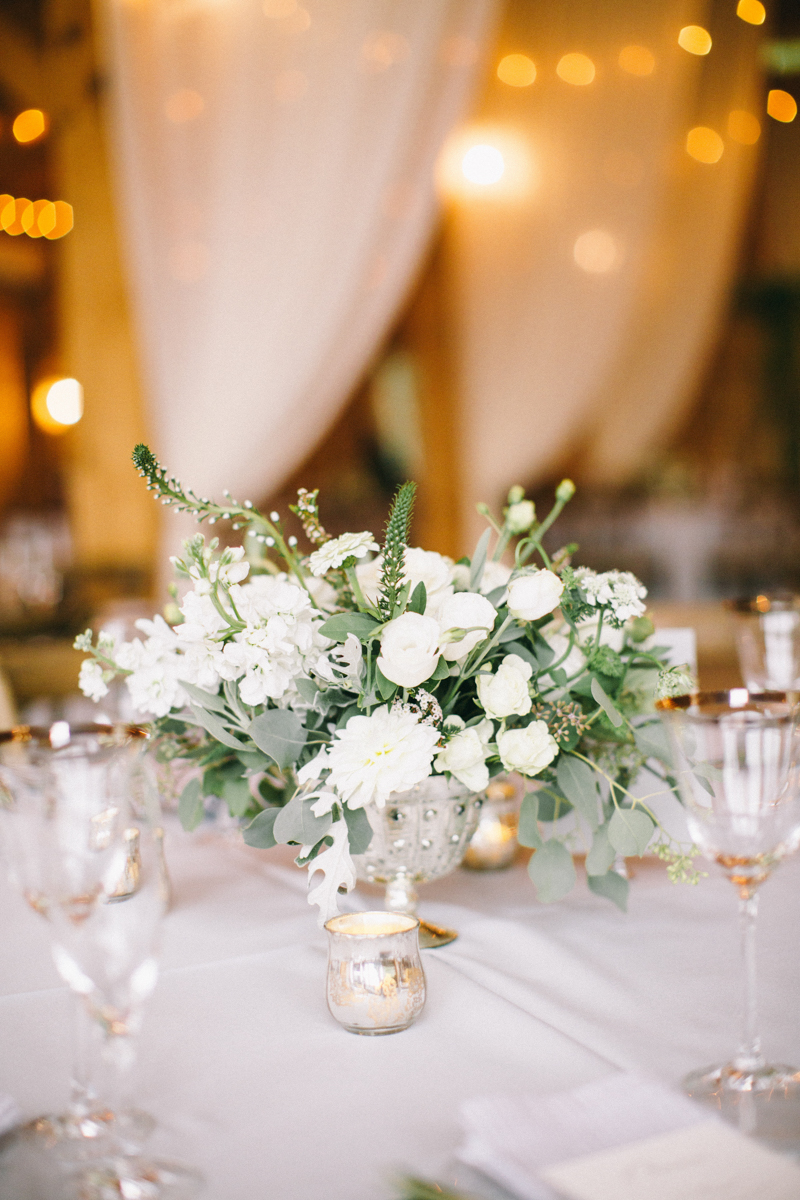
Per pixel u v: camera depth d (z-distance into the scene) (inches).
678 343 201.3
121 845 24.0
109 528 160.2
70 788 23.8
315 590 42.8
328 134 117.4
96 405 158.7
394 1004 30.9
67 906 23.9
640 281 167.2
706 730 27.1
